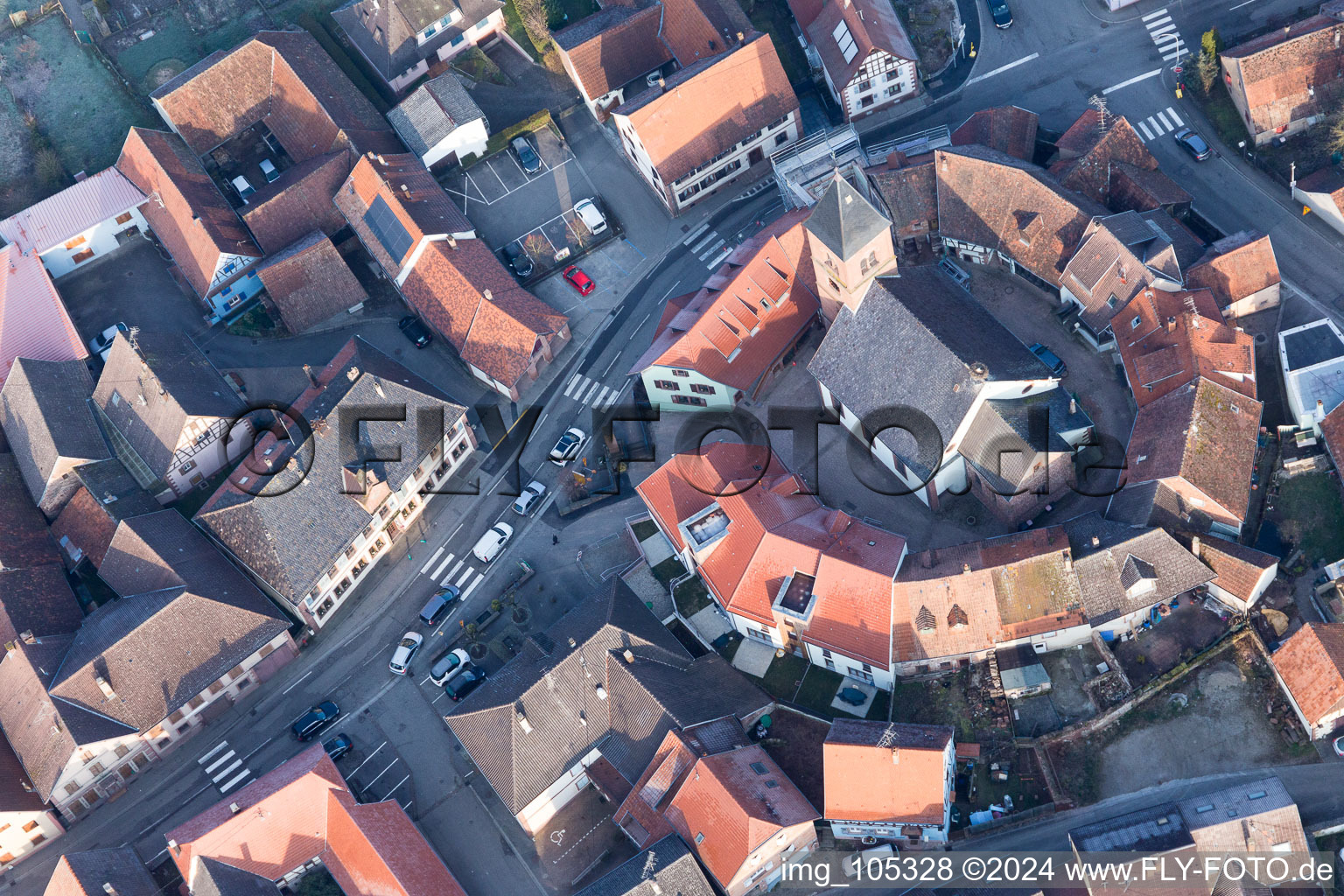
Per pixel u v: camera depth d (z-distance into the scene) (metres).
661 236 138.38
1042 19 142.75
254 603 118.00
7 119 151.75
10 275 138.00
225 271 136.25
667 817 101.62
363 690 117.88
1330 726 98.31
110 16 156.50
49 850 113.25
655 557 119.31
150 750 115.19
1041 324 123.50
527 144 145.12
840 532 109.31
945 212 127.31
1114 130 126.62
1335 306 118.25
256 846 104.62
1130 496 109.38
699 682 109.12
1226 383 111.31
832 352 118.06
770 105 136.50
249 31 154.00
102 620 117.00
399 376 126.62
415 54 147.88
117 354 130.38
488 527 124.56
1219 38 133.12
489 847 108.62
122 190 142.62
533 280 137.25
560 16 151.25
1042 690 105.25
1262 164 127.50
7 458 129.38
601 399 129.62
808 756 107.50
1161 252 114.94
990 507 114.44
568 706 107.50
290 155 145.62
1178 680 103.81
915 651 105.25
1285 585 105.62
